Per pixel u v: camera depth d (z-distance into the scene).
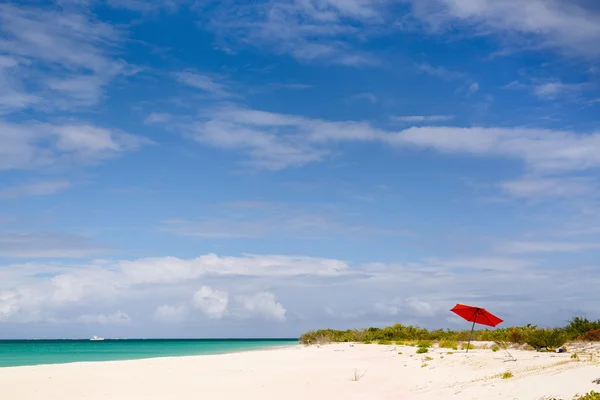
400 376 21.94
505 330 40.94
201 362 31.52
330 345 54.25
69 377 23.22
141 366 28.66
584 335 33.53
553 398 12.27
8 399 17.22
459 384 17.19
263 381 21.77
